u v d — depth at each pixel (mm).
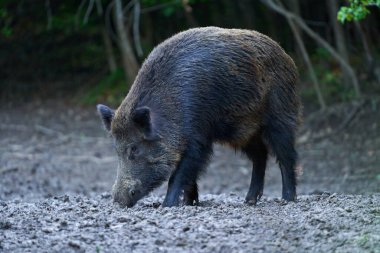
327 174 19953
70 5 30406
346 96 25359
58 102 29359
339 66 27609
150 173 10414
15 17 31500
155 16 30094
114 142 10500
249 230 8297
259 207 10227
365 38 25844
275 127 11258
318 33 28688
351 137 23125
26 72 31359
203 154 10672
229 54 10727
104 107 10781
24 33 31859
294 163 11438
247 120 10945
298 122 11625
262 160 11711
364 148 22031
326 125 24219
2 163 21062
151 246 7688
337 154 21875
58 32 31734
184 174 10570
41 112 28250
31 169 20344
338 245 7660
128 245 7723
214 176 20703
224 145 11305
